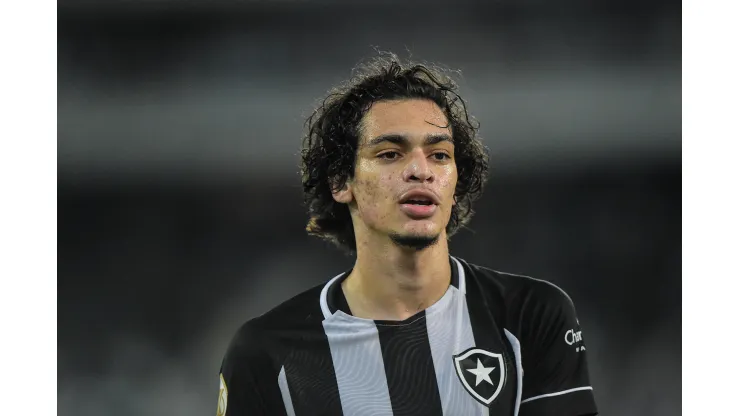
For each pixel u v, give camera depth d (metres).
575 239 26.41
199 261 26.73
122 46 30.22
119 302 25.55
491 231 26.98
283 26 31.02
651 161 28.34
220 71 30.45
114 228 27.69
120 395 22.55
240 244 27.20
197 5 30.83
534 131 28.77
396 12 30.92
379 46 30.75
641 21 29.94
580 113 29.06
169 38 30.66
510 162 28.19
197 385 22.89
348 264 26.22
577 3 30.28
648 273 25.52
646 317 24.19
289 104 29.80
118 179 28.53
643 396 22.05
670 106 29.11
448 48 30.44
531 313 9.02
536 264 25.91
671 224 26.67
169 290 25.73
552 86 29.69
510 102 29.39
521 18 30.47
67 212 28.00
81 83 29.81
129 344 24.12
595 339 23.53
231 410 9.02
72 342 24.03
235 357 9.12
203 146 29.05
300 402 8.73
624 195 27.83
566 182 27.92
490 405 8.48
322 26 30.95
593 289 25.22
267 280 25.94
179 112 29.64
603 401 22.06
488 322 8.86
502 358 8.69
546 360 8.95
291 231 27.28
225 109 29.75
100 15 30.22
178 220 27.81
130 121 29.38
